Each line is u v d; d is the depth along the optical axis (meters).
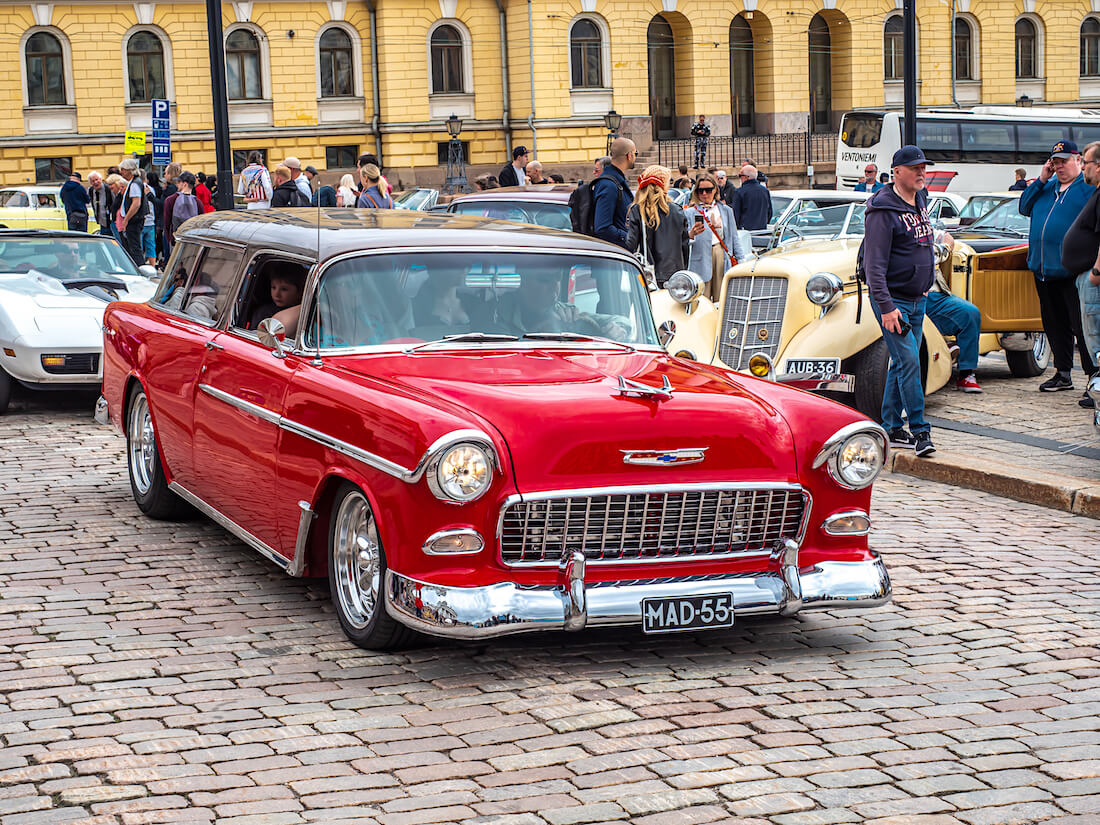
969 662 5.61
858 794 4.31
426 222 6.80
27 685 5.17
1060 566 7.09
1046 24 51.41
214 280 7.16
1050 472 8.84
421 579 5.13
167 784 4.30
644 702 5.07
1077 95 51.97
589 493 5.17
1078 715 5.03
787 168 44.94
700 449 5.34
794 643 5.83
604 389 5.52
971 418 10.91
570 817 4.11
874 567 5.65
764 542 5.53
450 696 5.10
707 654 5.66
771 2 46.78
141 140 24.22
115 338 8.08
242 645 5.65
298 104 42.34
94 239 13.07
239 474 6.41
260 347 6.43
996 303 12.54
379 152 43.38
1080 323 11.68
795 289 10.42
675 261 11.34
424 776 4.38
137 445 7.92
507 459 5.11
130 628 5.86
